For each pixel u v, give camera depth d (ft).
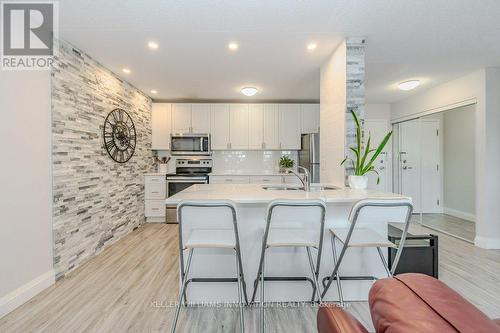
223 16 7.18
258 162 17.83
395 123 17.76
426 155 14.80
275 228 6.53
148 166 15.99
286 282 6.87
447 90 13.19
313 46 9.07
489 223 11.08
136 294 7.22
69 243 8.63
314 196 6.26
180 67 11.06
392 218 5.22
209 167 17.61
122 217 12.53
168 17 7.22
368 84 13.65
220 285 6.79
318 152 14.60
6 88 6.38
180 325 5.90
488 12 7.00
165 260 9.68
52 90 7.95
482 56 10.01
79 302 6.80
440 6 6.73
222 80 12.84
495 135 11.06
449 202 13.15
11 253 6.45
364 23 7.57
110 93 11.43
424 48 9.30
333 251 6.52
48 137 7.76
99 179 10.50
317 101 17.34
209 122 16.57
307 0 6.48
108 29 7.83
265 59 10.21
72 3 6.52
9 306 6.32
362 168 7.99
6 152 6.33
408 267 7.29
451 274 8.47
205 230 6.16
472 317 1.78
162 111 16.44
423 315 1.83
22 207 6.79
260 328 5.71
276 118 16.75
